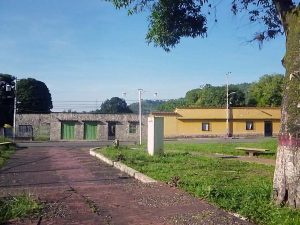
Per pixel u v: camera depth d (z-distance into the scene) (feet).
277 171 25.18
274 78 264.11
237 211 24.84
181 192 31.53
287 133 24.64
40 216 24.45
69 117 205.67
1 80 248.11
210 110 204.23
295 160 24.17
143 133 206.90
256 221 22.56
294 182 24.06
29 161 69.77
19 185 41.37
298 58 24.88
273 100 259.80
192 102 285.02
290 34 25.67
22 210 25.07
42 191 33.01
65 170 55.11
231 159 62.13
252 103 267.80
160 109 301.02
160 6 33.22
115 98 325.62
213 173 44.09
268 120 209.97
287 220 21.59
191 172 44.88
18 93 252.42
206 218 23.48
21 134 205.67
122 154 65.87
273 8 33.91
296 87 24.75
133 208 26.61
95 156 79.25
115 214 25.11
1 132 210.59
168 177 40.06
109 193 31.91
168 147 96.12
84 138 205.77
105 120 207.10
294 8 25.66
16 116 206.18
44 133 206.18
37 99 258.57
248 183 35.83
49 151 99.66
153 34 34.73
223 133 204.95
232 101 260.83
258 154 72.64
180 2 32.94
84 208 26.66
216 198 28.27
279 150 25.21
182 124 202.18
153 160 59.52
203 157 64.08
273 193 25.31
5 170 55.52
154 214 24.88
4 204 26.27
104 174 49.98
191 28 34.30
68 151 99.40
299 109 24.45
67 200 29.17
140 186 35.06
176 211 25.36
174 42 35.45
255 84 273.95
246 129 208.03
